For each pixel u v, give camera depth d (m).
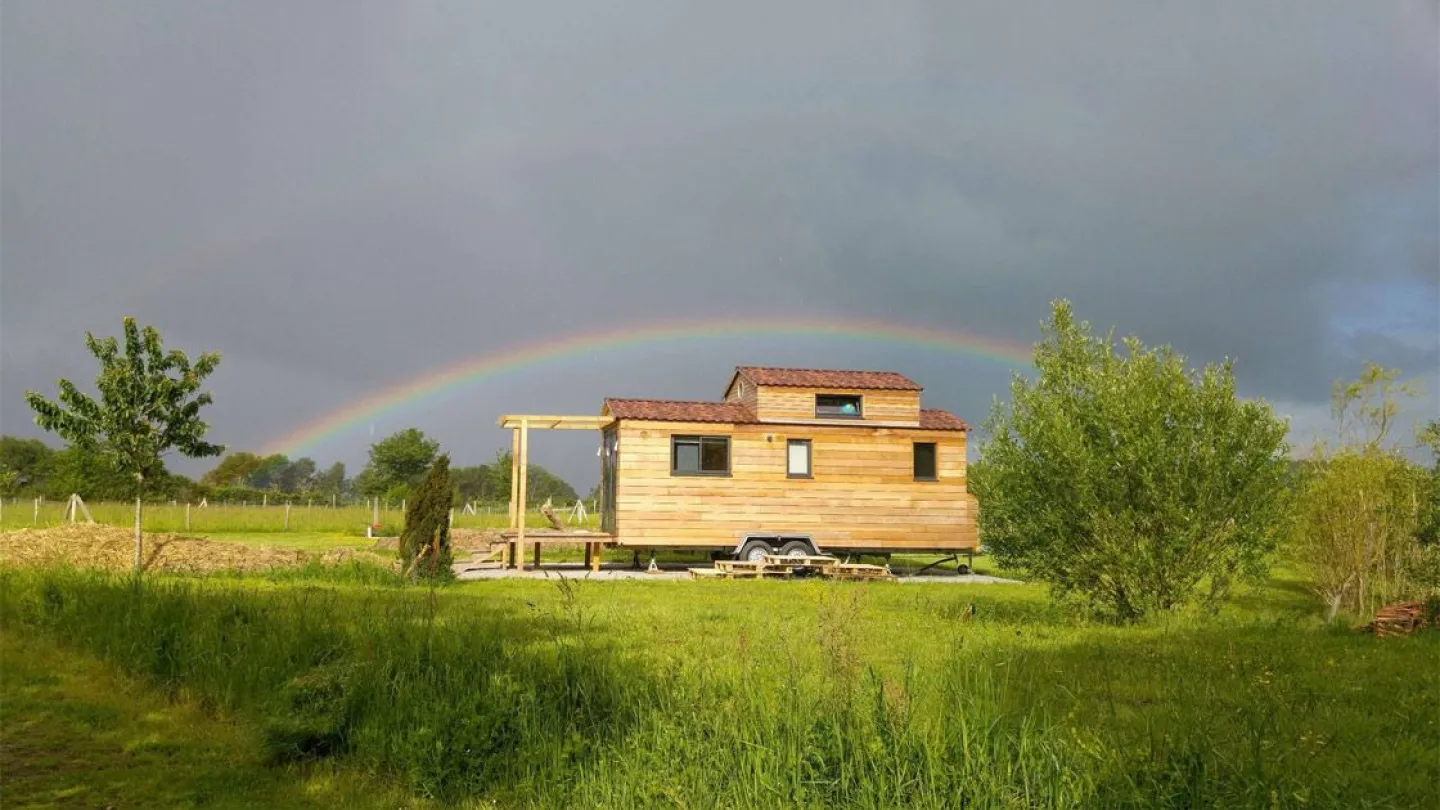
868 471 26.48
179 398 19.69
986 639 11.52
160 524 40.56
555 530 28.38
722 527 25.53
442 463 20.25
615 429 26.09
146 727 7.30
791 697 6.37
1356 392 18.62
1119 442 14.23
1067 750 5.53
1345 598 16.78
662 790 5.58
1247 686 7.99
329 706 6.99
